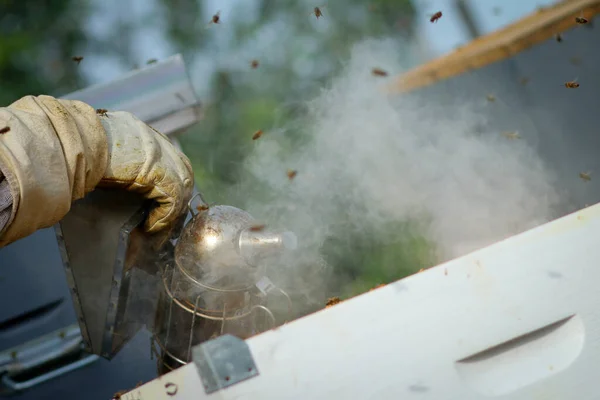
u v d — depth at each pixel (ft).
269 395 7.00
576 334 7.17
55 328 12.18
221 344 7.09
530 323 7.10
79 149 8.52
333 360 6.99
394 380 6.98
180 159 9.84
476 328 7.07
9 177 7.86
